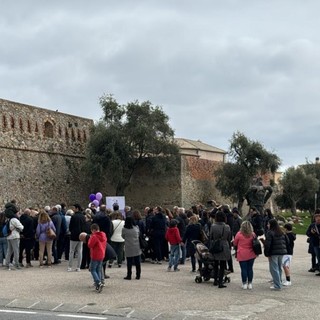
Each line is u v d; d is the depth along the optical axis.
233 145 57.22
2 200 40.69
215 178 57.78
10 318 10.87
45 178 46.09
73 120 50.66
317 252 17.72
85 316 11.11
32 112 45.12
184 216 22.14
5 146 41.50
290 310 11.83
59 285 15.28
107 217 19.44
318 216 17.81
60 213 22.34
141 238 17.12
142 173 53.00
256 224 22.41
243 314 11.38
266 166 57.31
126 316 11.16
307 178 77.31
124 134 50.38
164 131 51.81
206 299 13.19
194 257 18.39
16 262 19.48
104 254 14.43
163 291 14.37
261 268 19.91
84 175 50.88
